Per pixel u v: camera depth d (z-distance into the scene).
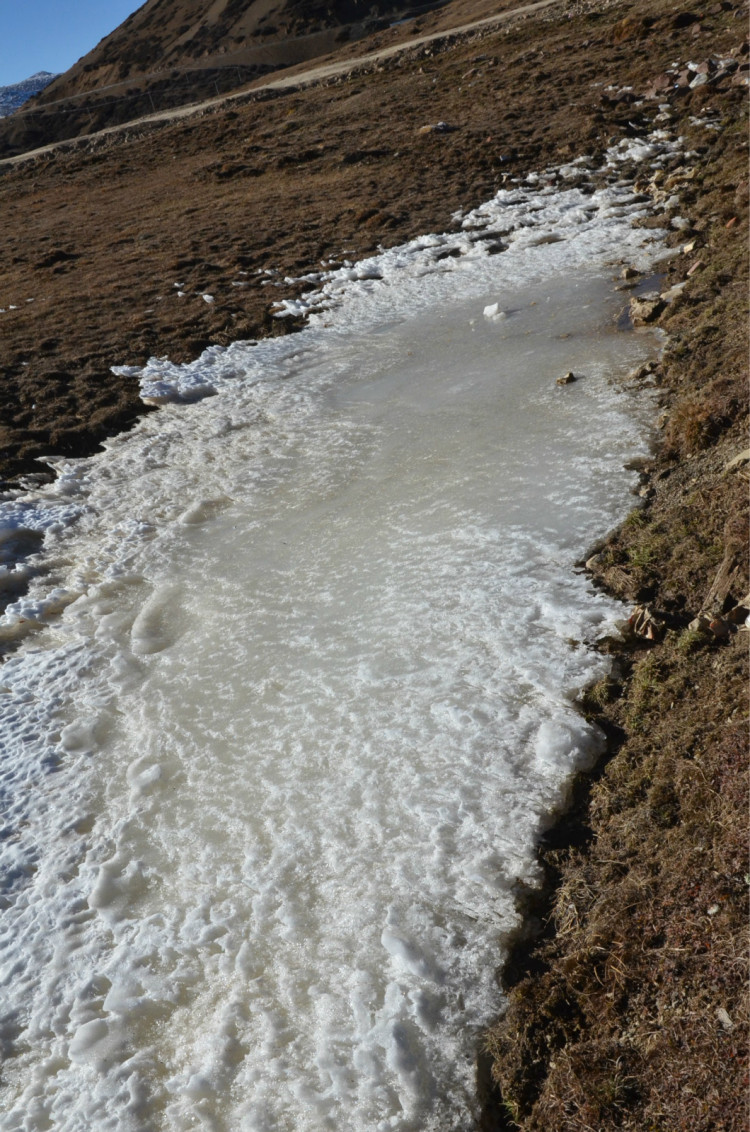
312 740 6.03
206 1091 4.08
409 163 23.77
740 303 10.59
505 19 41.72
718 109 20.89
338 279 17.09
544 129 23.44
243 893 5.05
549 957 4.34
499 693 6.00
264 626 7.45
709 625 5.80
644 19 29.62
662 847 4.49
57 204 31.20
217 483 10.29
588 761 5.37
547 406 10.17
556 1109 3.66
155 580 8.59
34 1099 4.27
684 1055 3.51
